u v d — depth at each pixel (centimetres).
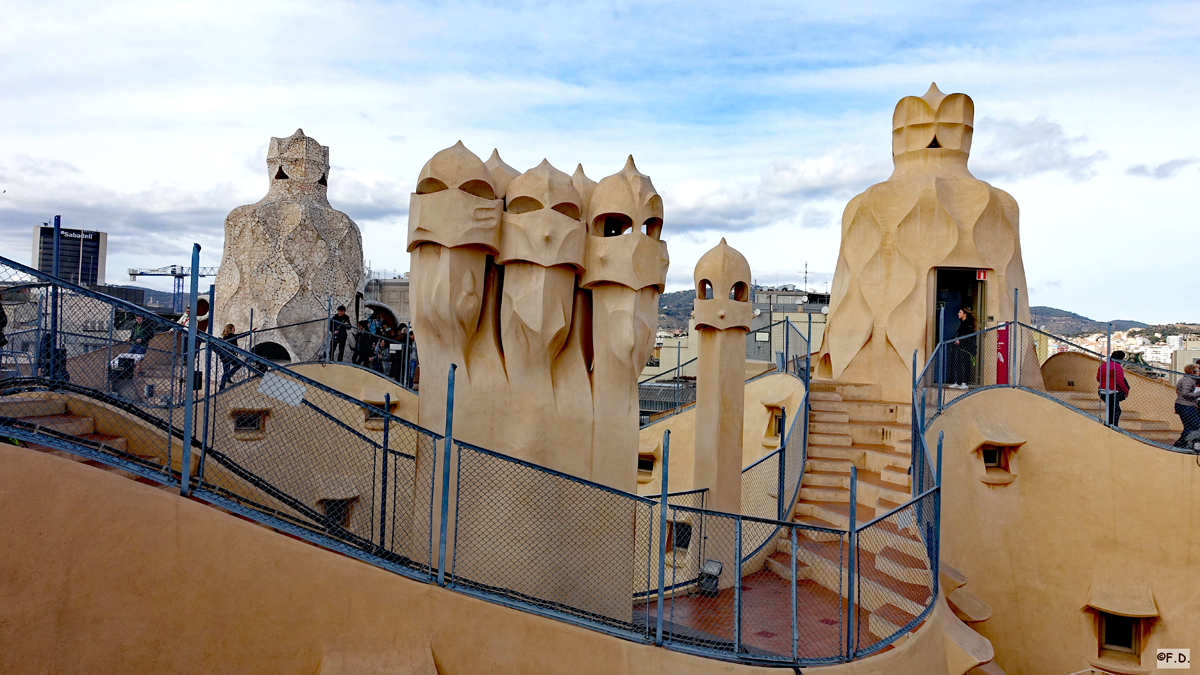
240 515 629
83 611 536
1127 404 1619
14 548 523
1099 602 1263
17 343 696
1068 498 1329
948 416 1302
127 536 553
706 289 1164
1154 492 1262
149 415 715
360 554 654
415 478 848
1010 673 1302
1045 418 1360
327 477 988
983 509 1320
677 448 1783
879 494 1205
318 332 2011
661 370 3516
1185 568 1225
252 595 584
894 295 1709
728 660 702
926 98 1795
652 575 1093
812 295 5344
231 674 571
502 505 853
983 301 1670
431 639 631
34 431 570
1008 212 1692
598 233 927
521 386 875
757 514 1311
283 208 2047
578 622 693
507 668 653
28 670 517
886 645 779
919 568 915
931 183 1691
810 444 1459
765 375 1778
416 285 855
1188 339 2636
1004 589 1325
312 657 595
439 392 849
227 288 1997
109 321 722
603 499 921
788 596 997
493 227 850
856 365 1758
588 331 952
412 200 855
